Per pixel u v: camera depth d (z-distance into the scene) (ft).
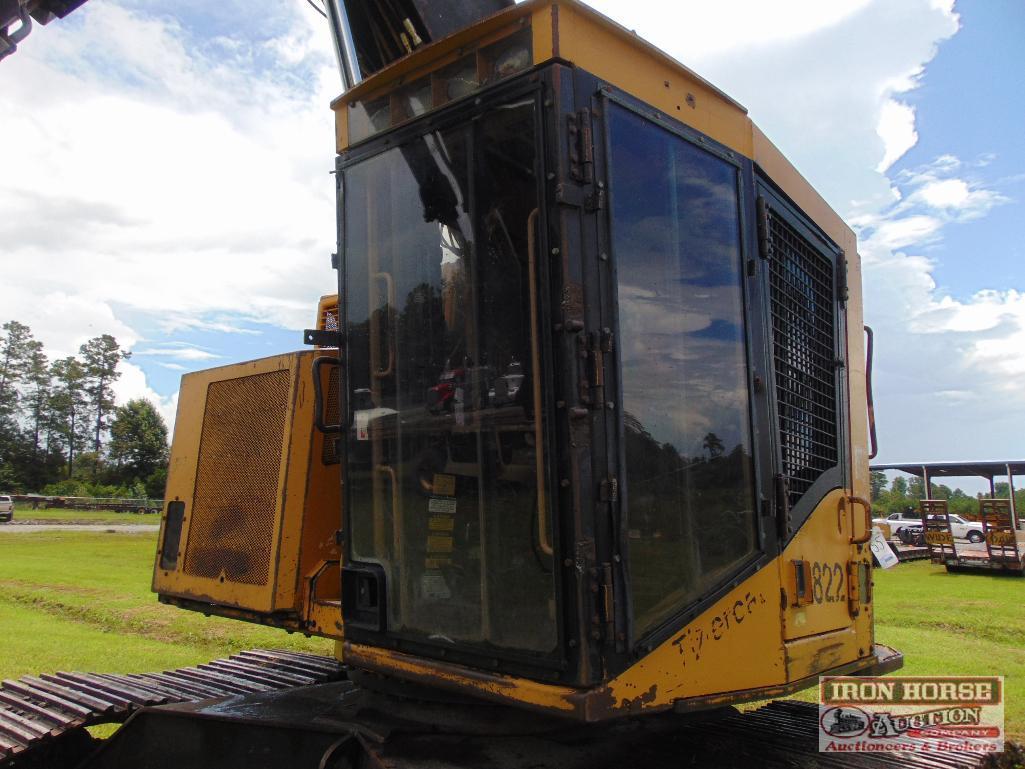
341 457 9.98
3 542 72.79
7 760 11.51
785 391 11.19
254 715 10.16
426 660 8.67
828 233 13.57
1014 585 48.16
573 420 7.49
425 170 9.20
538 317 7.79
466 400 8.53
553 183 7.75
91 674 15.07
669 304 8.82
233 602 11.95
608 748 9.69
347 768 8.56
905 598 41.27
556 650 7.44
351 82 13.48
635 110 8.70
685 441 8.78
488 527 8.18
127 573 49.16
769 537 9.95
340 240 10.23
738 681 9.02
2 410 254.68
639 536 7.98
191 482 13.44
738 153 10.49
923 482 76.64
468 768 8.57
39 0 10.59
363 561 9.53
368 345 9.77
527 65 8.18
